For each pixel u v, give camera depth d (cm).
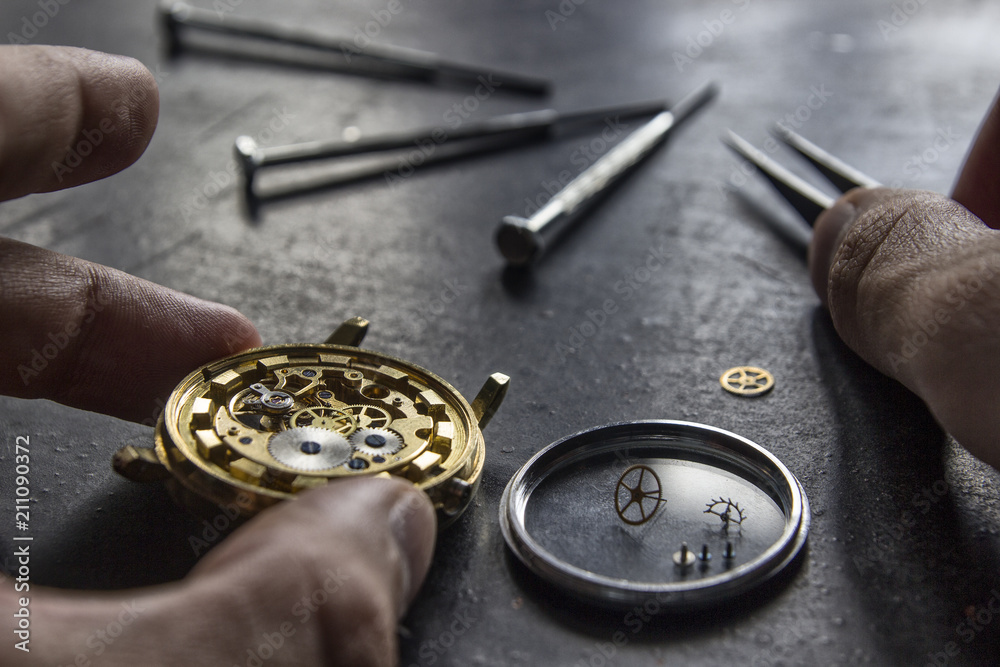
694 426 18
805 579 16
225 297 22
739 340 21
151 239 25
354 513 13
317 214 27
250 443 15
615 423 18
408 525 14
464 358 21
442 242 25
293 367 17
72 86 15
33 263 16
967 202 20
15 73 15
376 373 17
